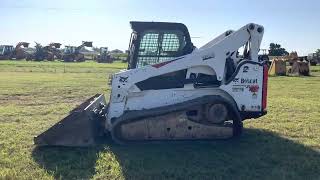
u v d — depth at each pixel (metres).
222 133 9.30
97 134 9.58
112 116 9.34
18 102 16.88
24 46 82.56
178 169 7.41
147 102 9.42
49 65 57.28
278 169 7.54
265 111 9.70
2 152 8.42
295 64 40.62
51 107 15.16
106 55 81.00
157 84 9.45
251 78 9.61
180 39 9.90
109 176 7.04
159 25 9.82
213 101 9.12
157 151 8.61
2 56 80.19
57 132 8.76
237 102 9.60
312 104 16.50
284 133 10.74
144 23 9.81
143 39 9.83
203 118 9.23
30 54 80.25
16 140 9.51
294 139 10.05
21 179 6.79
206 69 9.61
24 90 21.62
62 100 17.72
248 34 9.77
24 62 67.69
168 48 9.90
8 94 19.73
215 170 7.41
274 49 62.03
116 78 9.36
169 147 8.93
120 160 7.96
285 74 40.09
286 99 18.42
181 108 9.05
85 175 7.11
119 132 9.05
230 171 7.41
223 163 7.87
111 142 9.31
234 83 9.57
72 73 39.31
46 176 6.98
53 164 7.71
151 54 9.85
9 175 6.91
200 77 9.59
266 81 9.68
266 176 7.17
